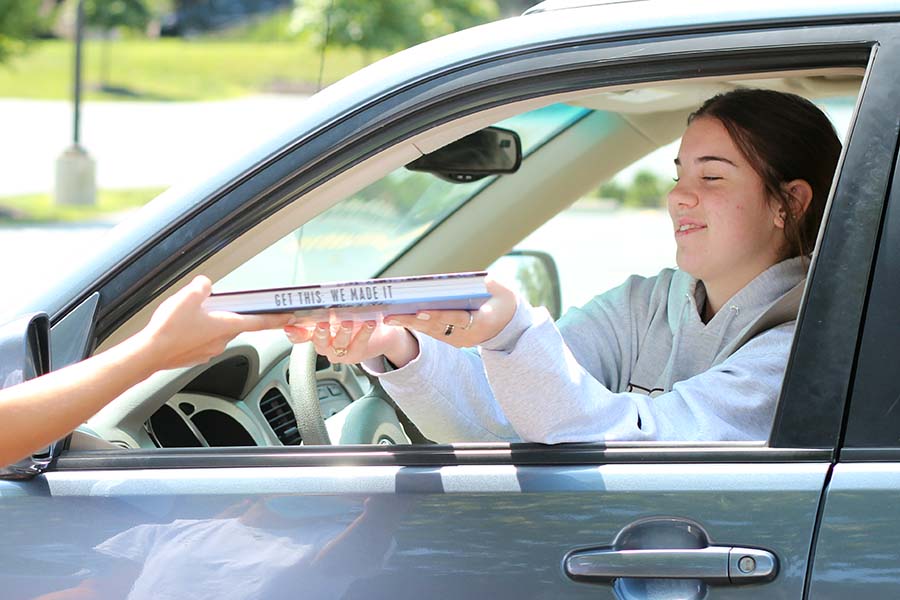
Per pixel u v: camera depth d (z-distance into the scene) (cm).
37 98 2214
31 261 1143
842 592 156
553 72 173
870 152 161
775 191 209
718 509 160
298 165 174
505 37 176
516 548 163
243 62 2508
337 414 234
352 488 167
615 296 242
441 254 297
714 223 211
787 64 167
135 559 168
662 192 1364
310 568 166
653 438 183
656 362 232
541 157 299
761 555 158
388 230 276
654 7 174
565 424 171
